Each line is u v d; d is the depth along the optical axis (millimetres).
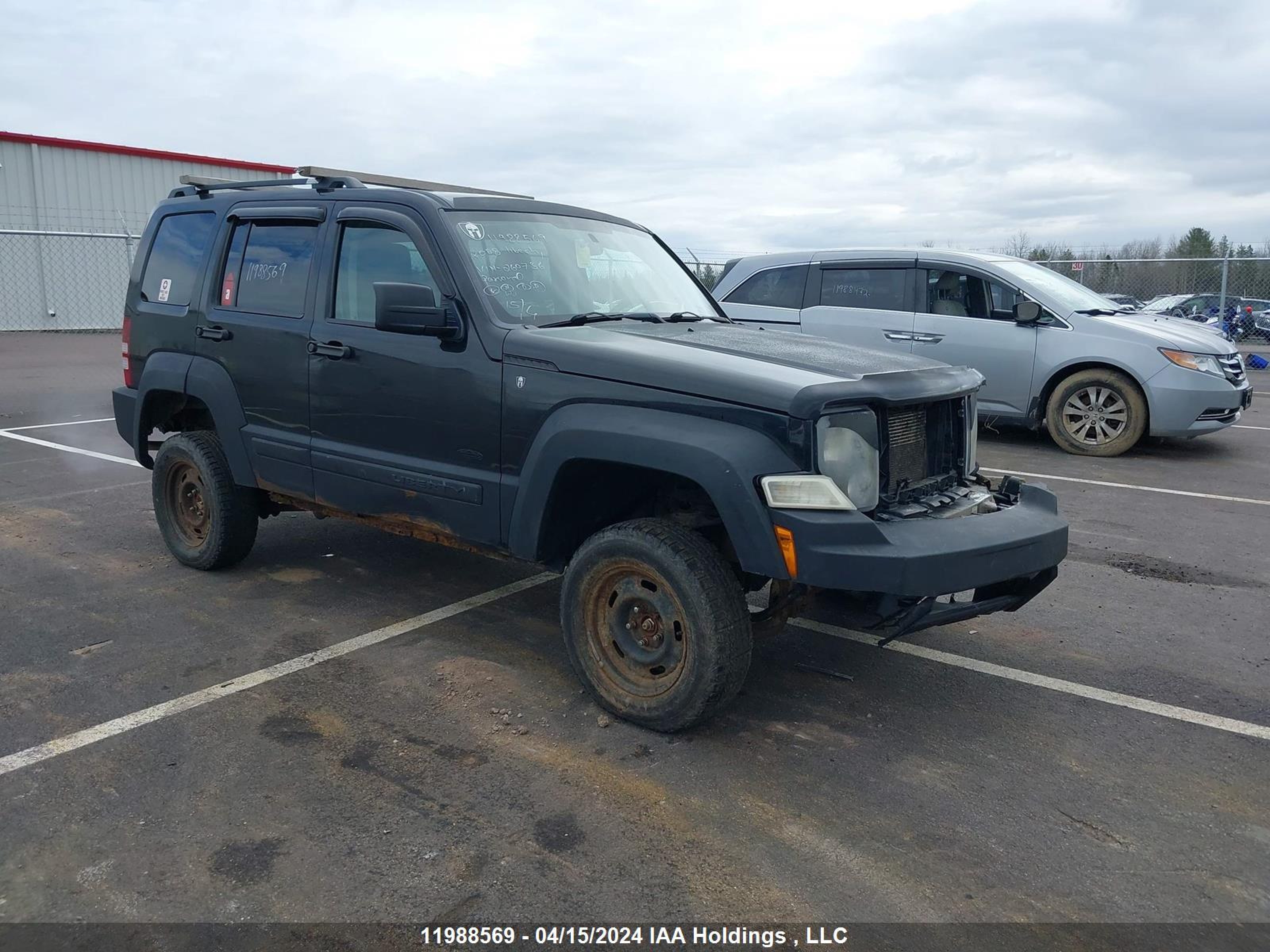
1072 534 6742
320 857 2928
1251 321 18969
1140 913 2734
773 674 4363
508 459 4000
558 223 4816
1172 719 3959
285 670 4297
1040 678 4352
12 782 3326
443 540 4418
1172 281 18719
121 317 24734
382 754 3557
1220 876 2908
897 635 3580
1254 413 12664
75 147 23531
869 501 3486
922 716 3961
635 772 3457
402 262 4418
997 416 9984
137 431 5723
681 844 3025
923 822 3174
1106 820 3203
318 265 4734
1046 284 10023
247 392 5051
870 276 10367
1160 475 8695
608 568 3746
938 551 3314
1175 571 5930
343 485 4648
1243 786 3434
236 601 5160
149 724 3766
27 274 22906
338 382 4578
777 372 3535
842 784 3406
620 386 3650
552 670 4348
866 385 3506
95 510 7094
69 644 4551
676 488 3936
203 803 3209
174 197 5809
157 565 5777
